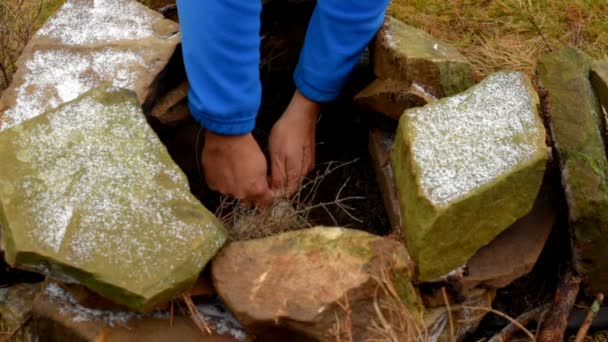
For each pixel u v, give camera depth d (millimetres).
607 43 2207
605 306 1712
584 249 1612
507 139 1562
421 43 1733
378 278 1455
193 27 1598
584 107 1611
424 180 1518
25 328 1646
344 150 1908
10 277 1705
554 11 2291
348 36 1717
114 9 1803
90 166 1513
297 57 1951
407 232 1553
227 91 1630
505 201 1548
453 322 1613
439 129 1573
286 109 1829
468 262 1605
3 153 1516
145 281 1439
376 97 1734
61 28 1775
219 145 1692
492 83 1634
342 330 1459
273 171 1779
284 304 1453
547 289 1740
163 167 1531
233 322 1536
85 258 1444
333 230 1524
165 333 1525
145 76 1695
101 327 1533
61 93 1686
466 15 2289
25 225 1460
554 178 1665
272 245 1513
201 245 1476
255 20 1610
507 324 1708
